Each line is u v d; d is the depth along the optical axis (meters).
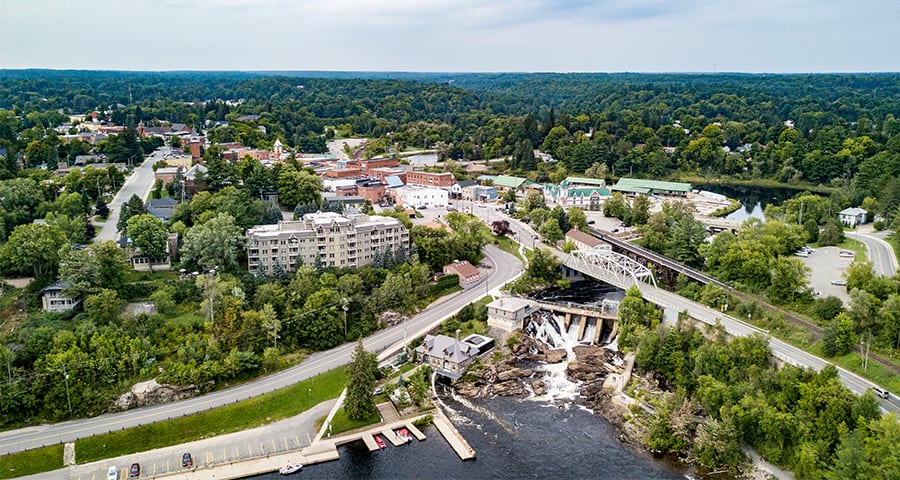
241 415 172.25
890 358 174.00
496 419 179.50
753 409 154.25
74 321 189.00
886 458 128.88
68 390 167.25
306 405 178.62
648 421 171.50
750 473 151.25
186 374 177.38
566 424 176.75
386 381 191.88
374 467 156.75
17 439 158.38
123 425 164.62
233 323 195.75
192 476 151.12
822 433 145.62
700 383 171.25
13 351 173.12
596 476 153.38
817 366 173.62
